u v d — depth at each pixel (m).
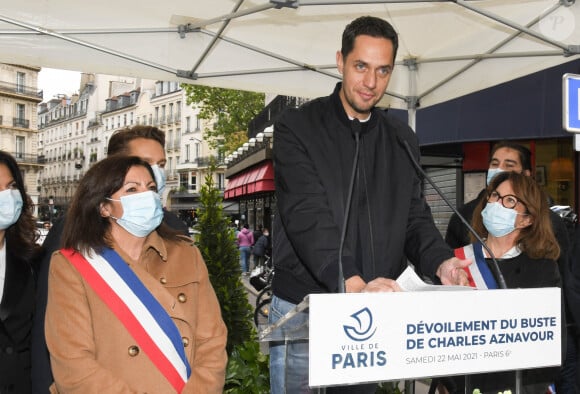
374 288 1.51
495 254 2.86
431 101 5.70
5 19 4.25
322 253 1.96
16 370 2.47
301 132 2.22
